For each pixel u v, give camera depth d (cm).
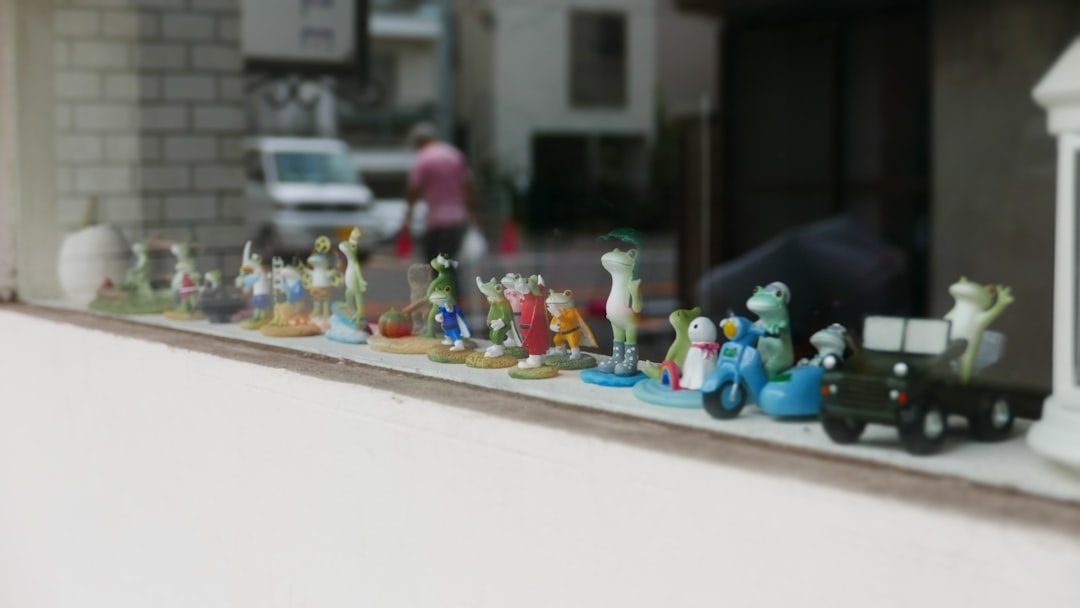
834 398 118
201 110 406
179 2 399
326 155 1004
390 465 161
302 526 182
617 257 160
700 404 140
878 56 639
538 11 1552
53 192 342
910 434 113
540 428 136
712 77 1001
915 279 573
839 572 106
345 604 174
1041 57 516
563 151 1534
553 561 136
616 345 163
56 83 351
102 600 253
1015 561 94
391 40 1816
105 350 239
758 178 727
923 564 100
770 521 111
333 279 221
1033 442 109
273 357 196
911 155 615
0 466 310
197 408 208
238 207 418
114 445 241
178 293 262
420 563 158
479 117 1612
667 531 122
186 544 216
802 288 513
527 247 812
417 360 185
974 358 122
